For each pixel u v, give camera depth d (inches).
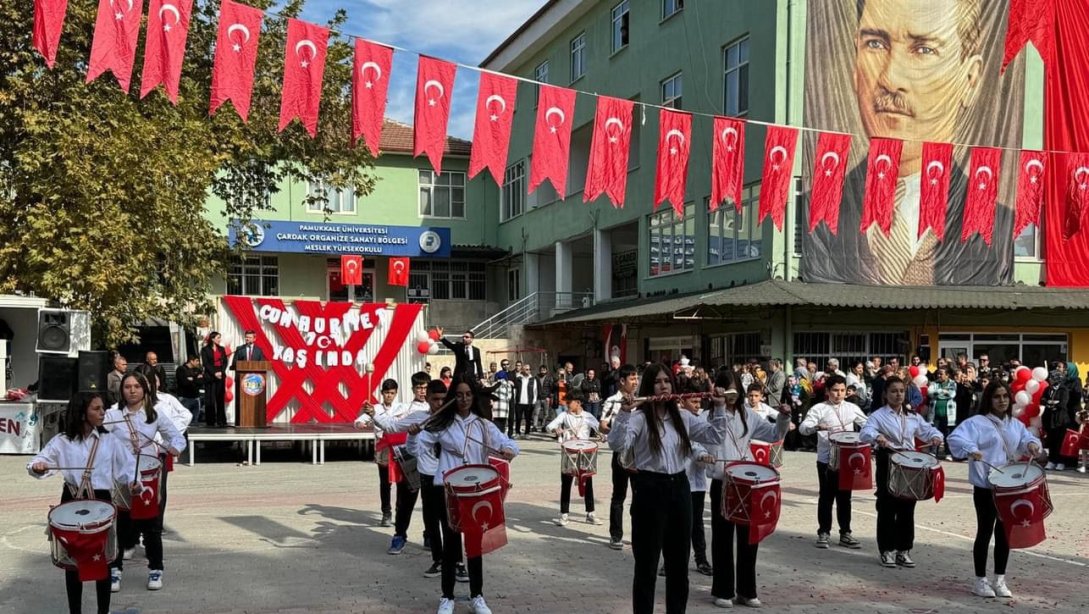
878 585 331.6
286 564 356.5
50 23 409.7
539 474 644.7
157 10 428.1
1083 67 997.2
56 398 658.2
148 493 303.6
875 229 949.2
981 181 692.7
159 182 730.2
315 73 461.7
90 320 719.1
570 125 529.7
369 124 469.1
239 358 748.6
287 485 583.5
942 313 950.4
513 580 333.7
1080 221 701.3
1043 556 387.5
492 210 1704.0
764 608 299.6
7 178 769.6
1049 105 995.3
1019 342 983.0
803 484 592.1
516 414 976.3
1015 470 315.9
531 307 1493.6
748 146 975.0
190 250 826.2
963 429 327.3
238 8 449.4
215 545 392.2
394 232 1572.3
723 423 287.6
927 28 964.0
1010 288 971.9
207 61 924.6
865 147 946.7
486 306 1659.7
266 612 288.7
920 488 343.3
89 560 254.1
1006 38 922.7
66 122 718.5
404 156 1647.4
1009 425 330.6
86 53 781.9
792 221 935.7
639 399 262.4
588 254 1523.1
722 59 1026.1
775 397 789.2
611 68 1277.1
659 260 1165.7
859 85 946.7
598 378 1087.6
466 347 810.2
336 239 1541.6
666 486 262.1
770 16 941.2
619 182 544.4
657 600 311.3
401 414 422.6
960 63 971.9
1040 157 698.2
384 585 324.5
